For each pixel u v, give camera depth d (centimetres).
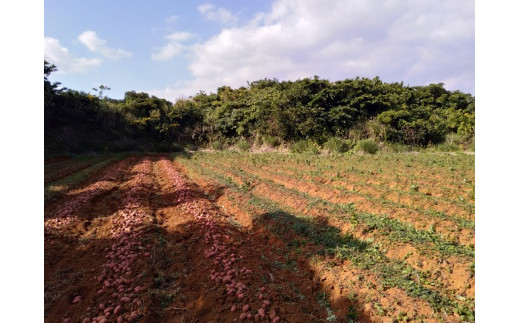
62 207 943
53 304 462
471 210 802
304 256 623
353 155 2036
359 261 581
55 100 2819
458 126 2528
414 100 3127
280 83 3378
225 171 1591
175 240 724
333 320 441
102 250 656
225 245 645
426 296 457
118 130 3206
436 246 602
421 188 1088
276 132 2817
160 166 1950
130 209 914
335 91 2764
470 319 415
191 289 516
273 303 451
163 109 3528
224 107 3300
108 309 437
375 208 867
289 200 995
